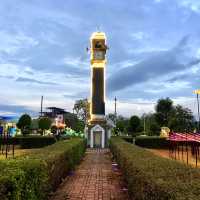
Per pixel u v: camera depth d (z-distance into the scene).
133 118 56.66
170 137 30.20
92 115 49.44
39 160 8.38
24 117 52.94
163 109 63.84
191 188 4.73
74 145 19.38
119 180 15.05
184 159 25.58
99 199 11.21
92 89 50.25
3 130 34.06
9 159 8.05
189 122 62.28
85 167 20.66
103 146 47.50
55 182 11.34
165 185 5.00
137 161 8.62
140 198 6.99
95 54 51.16
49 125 56.66
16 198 5.81
